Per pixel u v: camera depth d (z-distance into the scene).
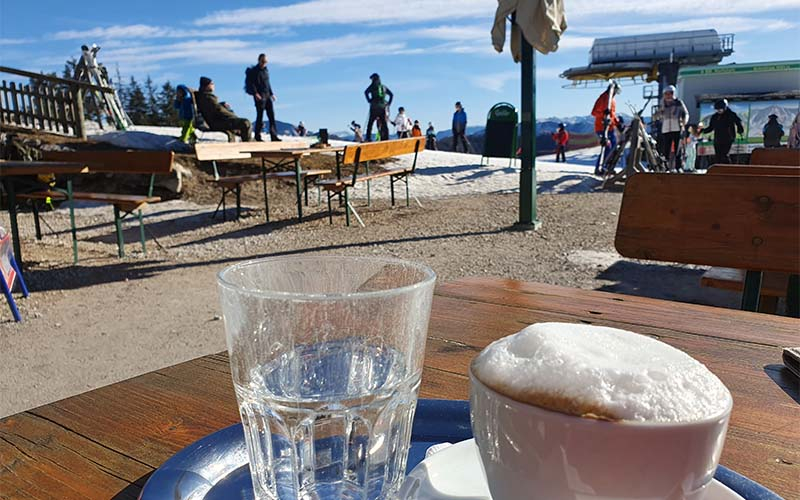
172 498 0.63
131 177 11.16
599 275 5.77
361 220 9.34
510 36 7.94
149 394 0.94
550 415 0.43
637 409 0.42
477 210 9.83
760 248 1.99
